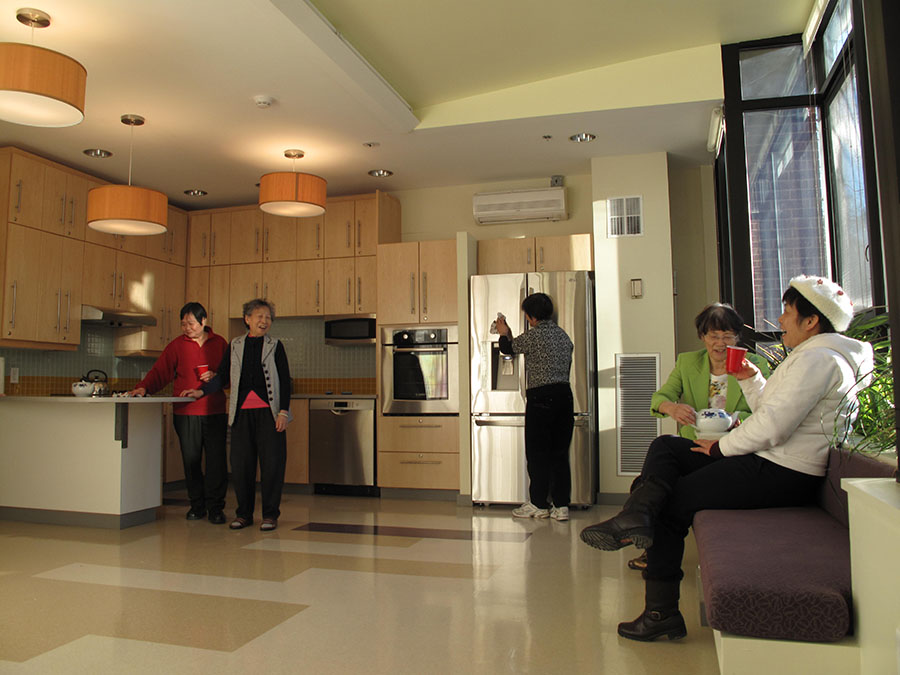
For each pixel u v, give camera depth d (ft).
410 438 17.98
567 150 16.99
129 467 13.88
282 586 9.53
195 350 14.90
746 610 4.45
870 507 3.98
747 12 12.78
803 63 13.79
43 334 15.94
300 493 18.90
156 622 8.03
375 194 19.19
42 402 14.23
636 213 17.07
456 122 15.39
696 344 17.70
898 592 3.59
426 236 20.06
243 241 20.43
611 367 16.84
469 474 16.88
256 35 11.23
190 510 14.83
